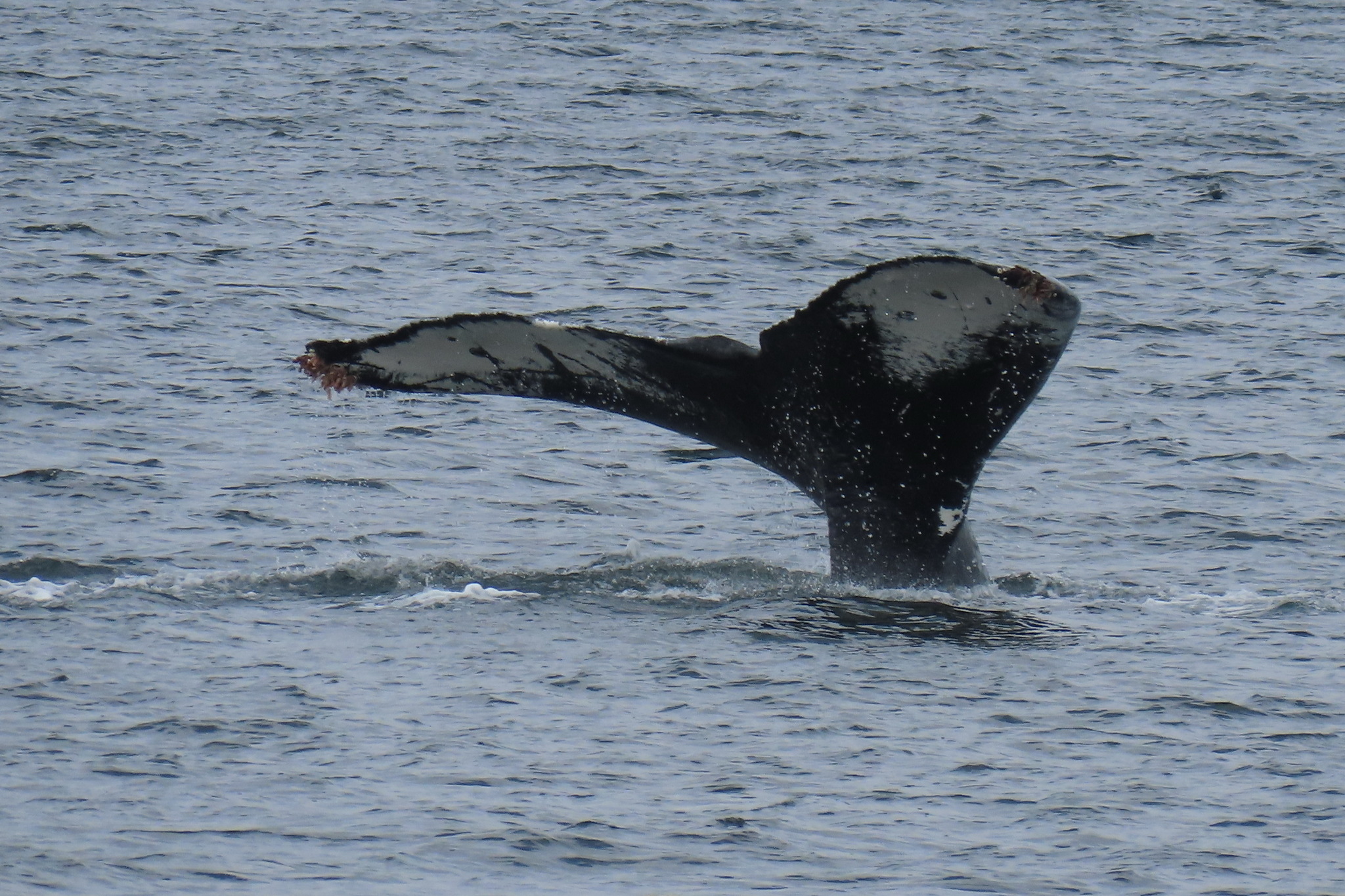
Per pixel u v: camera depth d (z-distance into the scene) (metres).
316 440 77.69
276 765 41.97
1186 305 108.81
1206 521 68.00
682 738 43.75
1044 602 54.75
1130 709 45.94
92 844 37.84
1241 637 52.03
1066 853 38.44
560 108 170.12
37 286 104.88
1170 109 175.62
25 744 42.66
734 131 162.25
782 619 51.53
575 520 67.81
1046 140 161.25
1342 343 99.94
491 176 142.50
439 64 189.25
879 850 38.50
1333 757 43.31
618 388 50.06
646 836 38.94
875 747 43.38
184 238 119.00
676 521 68.06
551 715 44.91
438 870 37.38
